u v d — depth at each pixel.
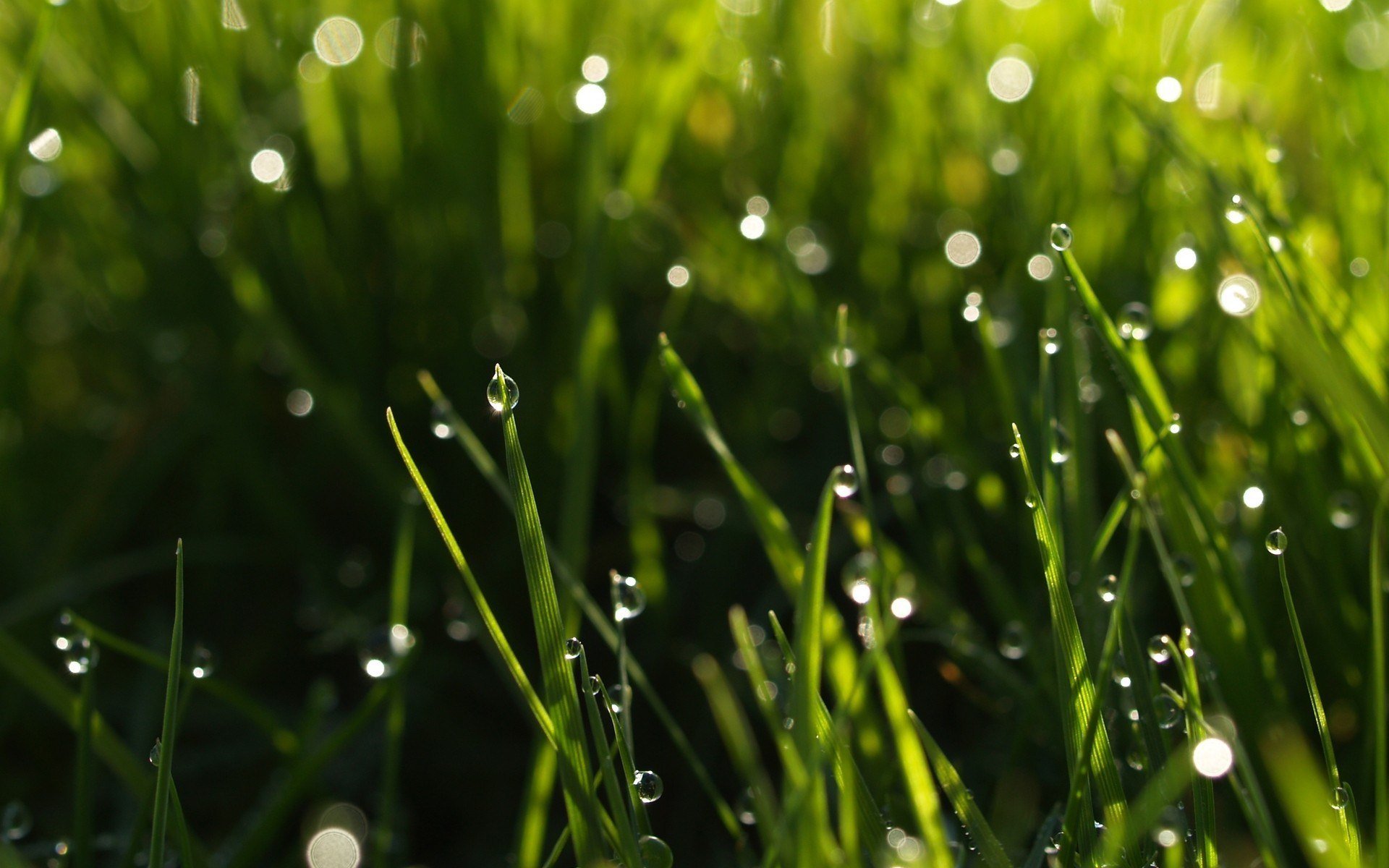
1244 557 0.30
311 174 0.37
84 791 0.27
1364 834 0.27
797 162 0.40
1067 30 0.37
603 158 0.34
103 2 0.38
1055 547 0.26
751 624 0.33
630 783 0.26
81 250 0.37
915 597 0.31
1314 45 0.33
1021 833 0.28
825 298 0.37
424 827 0.32
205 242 0.37
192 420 0.36
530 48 0.38
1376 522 0.26
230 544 0.35
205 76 0.37
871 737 0.28
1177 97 0.33
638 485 0.33
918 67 0.39
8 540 0.34
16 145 0.32
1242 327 0.31
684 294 0.35
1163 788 0.25
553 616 0.25
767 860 0.25
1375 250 0.31
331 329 0.36
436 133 0.36
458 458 0.35
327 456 0.36
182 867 0.26
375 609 0.33
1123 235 0.34
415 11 0.36
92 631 0.28
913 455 0.34
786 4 0.40
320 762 0.28
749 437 0.35
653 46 0.37
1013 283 0.34
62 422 0.40
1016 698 0.29
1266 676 0.28
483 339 0.36
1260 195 0.30
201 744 0.32
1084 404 0.31
